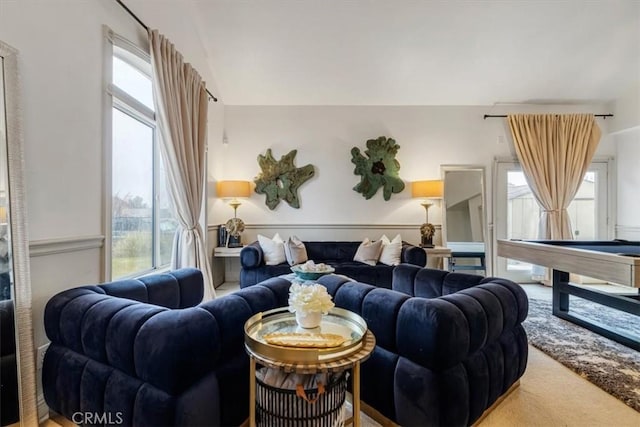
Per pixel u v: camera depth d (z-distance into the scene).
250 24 3.62
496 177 4.79
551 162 4.61
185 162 3.08
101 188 2.19
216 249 4.34
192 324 1.26
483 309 1.54
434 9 3.39
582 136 4.64
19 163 1.54
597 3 3.27
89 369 1.42
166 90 2.80
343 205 4.79
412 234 4.79
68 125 1.92
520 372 1.90
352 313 1.63
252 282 3.96
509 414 1.70
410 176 4.81
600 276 2.30
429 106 4.79
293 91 4.56
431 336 1.35
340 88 4.51
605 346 2.55
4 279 1.48
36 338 1.69
